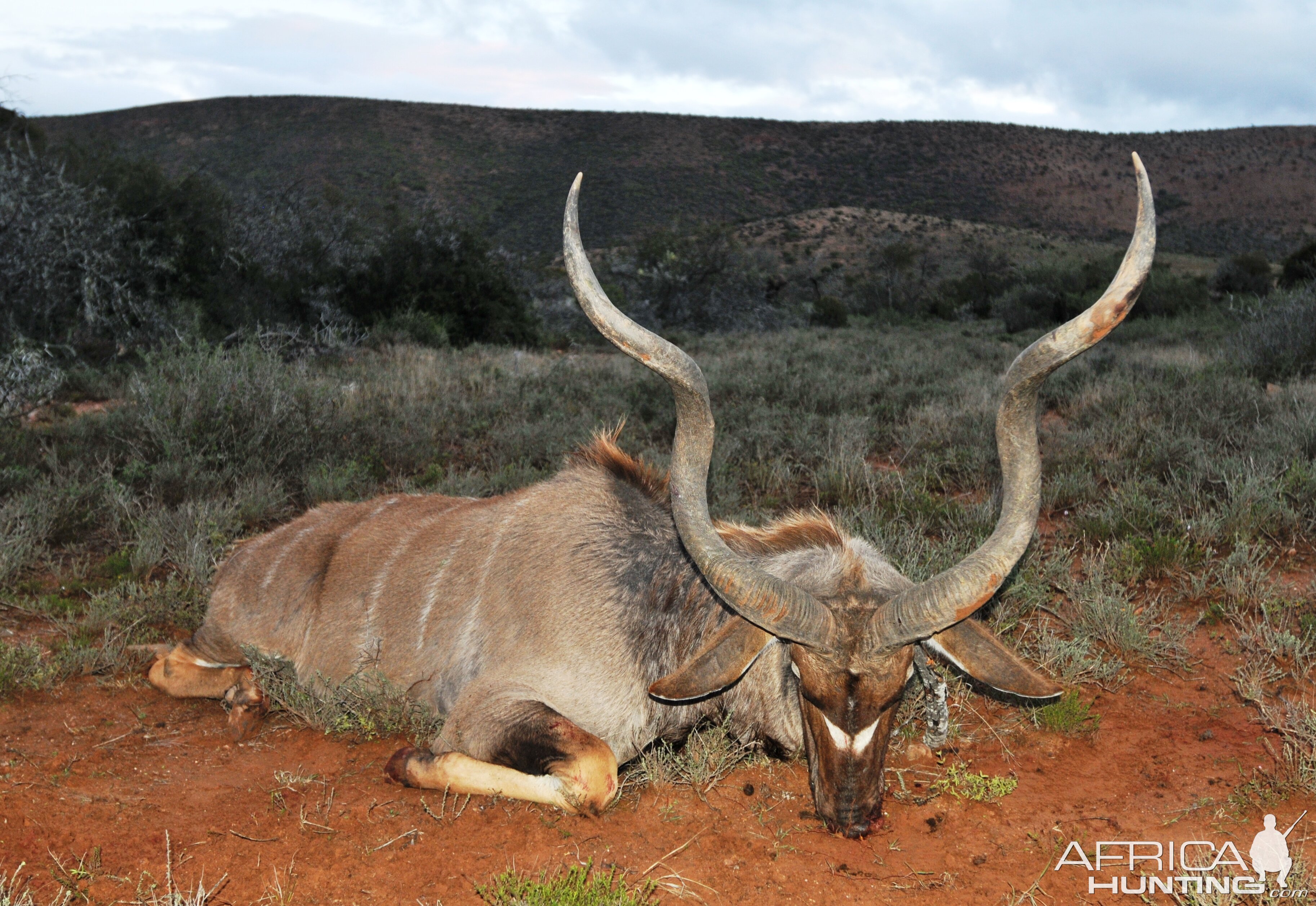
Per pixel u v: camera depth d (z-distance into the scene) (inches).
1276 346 546.0
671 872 132.3
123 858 133.6
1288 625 211.9
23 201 600.7
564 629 153.7
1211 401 408.5
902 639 120.3
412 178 3531.0
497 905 123.0
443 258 948.6
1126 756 168.6
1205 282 1441.9
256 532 299.1
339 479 329.1
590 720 151.1
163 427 344.8
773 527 156.3
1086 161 4431.6
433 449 387.9
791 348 870.4
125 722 182.1
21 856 132.6
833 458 347.3
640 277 1409.9
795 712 145.1
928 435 400.5
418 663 171.9
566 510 168.9
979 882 131.4
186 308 692.1
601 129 4160.9
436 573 174.4
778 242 3159.5
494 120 4106.8
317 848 137.4
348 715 174.7
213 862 133.6
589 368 620.4
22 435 369.4
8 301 593.3
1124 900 127.6
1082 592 225.1
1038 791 157.6
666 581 156.2
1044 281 1466.5
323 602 184.5
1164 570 246.1
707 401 125.9
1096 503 305.9
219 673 194.7
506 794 144.7
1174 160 4414.4
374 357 658.2
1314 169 4124.0
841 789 128.2
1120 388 443.8
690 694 130.1
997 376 559.5
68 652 200.8
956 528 279.0
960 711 184.4
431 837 140.3
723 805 149.9
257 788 156.0
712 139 4227.4
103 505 301.4
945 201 3993.6
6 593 242.2
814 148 4343.0
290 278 848.3
